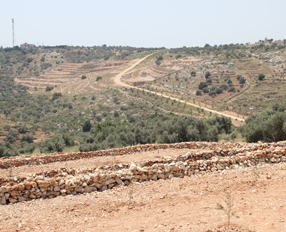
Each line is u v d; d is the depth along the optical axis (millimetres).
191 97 142000
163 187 10211
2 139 90562
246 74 165375
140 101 136750
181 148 21219
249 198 8398
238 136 39906
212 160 12336
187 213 7719
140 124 105938
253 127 29828
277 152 13477
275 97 119000
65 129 116750
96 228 7258
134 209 8383
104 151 19922
